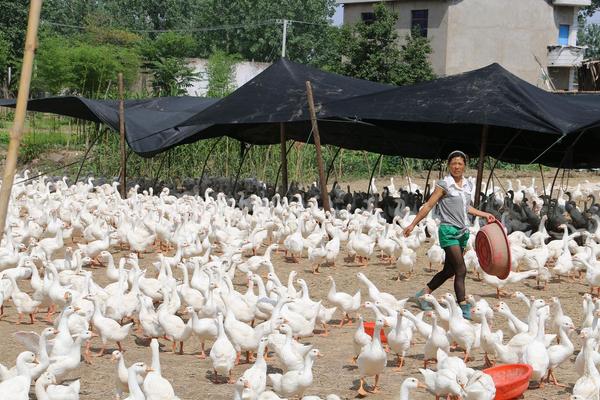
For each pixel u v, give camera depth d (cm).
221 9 9794
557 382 1091
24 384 898
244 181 3130
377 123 2702
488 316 1215
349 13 6156
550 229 2295
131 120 3012
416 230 1870
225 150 3672
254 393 900
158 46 7512
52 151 4050
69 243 2123
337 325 1380
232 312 1181
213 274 1425
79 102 3031
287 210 2270
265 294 1340
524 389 1010
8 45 6906
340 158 4034
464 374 941
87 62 5828
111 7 10762
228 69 5416
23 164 3991
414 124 2678
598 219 2091
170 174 3606
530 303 1228
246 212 2234
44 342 986
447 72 5541
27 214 2334
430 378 955
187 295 1338
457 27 5519
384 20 4978
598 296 1600
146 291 1383
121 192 2775
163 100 3353
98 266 1831
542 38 5728
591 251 1706
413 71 4909
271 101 2564
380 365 1009
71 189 2683
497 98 2200
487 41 5588
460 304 1366
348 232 2027
